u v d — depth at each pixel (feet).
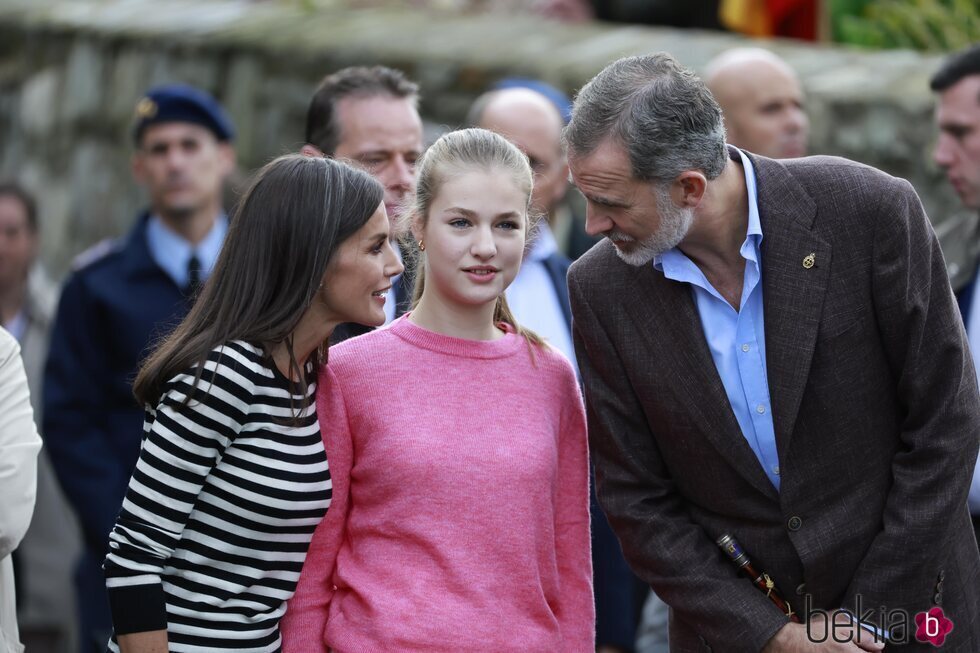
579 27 88.58
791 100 62.59
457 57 82.53
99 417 58.03
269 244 36.63
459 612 36.78
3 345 39.45
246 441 36.09
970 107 51.34
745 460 39.81
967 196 51.65
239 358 35.99
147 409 36.86
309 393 37.40
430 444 37.70
